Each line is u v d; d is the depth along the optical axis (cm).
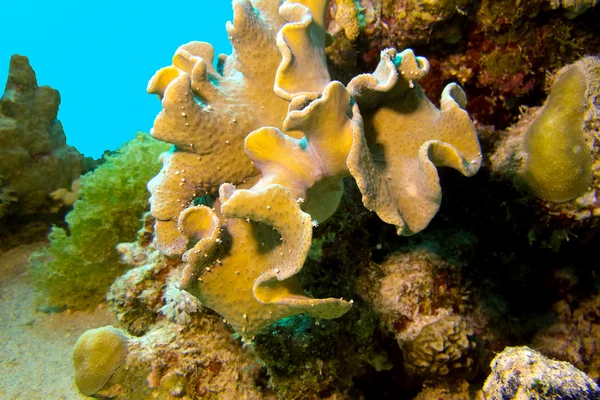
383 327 55
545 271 67
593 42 49
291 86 33
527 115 54
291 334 48
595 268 68
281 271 30
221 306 35
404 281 56
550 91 52
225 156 35
